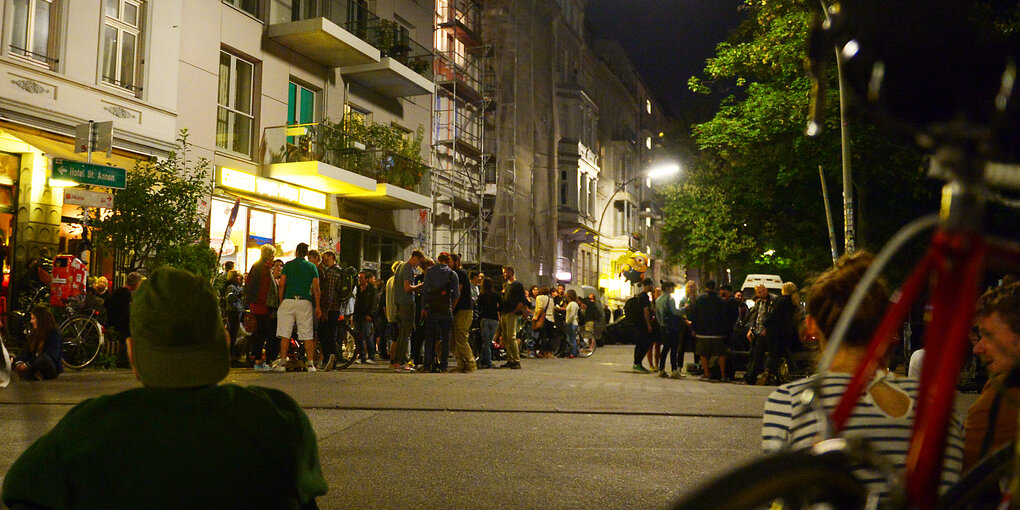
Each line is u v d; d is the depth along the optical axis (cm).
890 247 119
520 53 3738
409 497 509
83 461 173
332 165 2323
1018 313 232
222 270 1658
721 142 2819
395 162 2619
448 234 3391
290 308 1331
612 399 1027
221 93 2152
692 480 566
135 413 179
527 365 1859
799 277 3123
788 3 2573
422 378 1280
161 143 1902
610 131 6303
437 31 3428
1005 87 99
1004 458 139
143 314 184
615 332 3372
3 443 632
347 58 2486
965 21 103
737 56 2697
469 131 3644
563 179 5097
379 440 711
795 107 2522
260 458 185
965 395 991
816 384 124
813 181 2794
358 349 1521
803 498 112
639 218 7056
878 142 2345
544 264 3697
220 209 2080
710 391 1184
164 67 1923
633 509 485
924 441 115
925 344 117
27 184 1595
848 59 108
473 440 715
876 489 121
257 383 1113
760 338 1430
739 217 3275
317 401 937
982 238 109
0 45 1561
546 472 587
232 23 2150
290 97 2411
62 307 1343
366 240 2741
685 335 1623
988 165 103
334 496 508
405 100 2991
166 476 175
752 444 711
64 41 1686
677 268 8006
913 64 103
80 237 1688
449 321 1455
